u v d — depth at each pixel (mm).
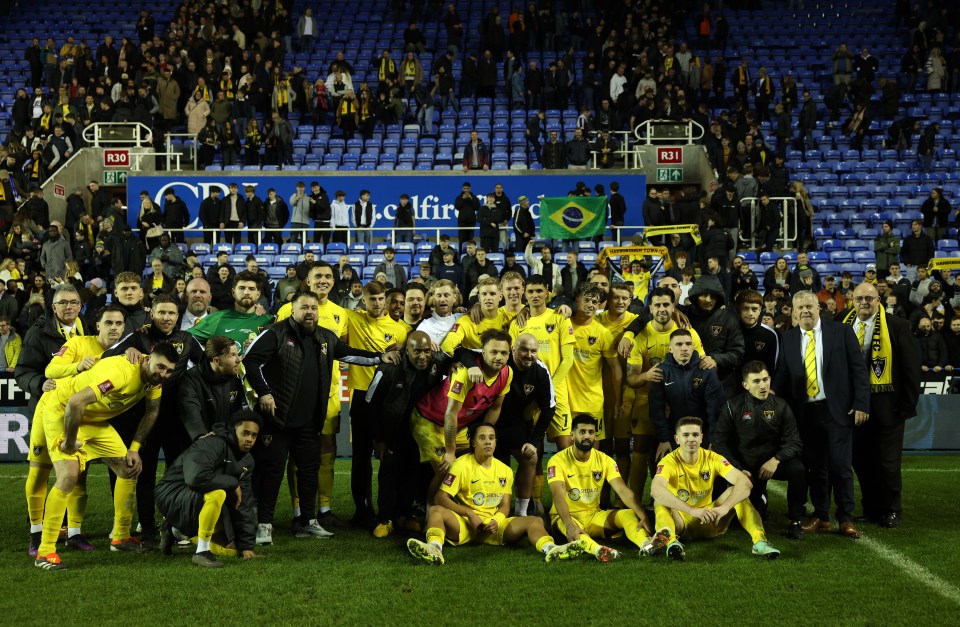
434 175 19062
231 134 20000
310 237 18109
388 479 7000
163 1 26828
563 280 14617
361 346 7664
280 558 6340
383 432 6957
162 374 6039
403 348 6984
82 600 5406
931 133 20328
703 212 16375
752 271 16406
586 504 6770
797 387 7148
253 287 7465
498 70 23656
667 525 6352
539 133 20734
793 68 23969
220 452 6207
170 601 5391
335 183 19078
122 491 6520
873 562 6199
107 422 6336
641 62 21922
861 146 21188
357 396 7352
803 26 25516
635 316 8039
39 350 6891
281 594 5520
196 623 5027
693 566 6090
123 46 22297
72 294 6914
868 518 7566
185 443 6723
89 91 21844
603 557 6168
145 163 20188
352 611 5215
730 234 17266
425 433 6914
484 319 7449
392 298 7543
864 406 7020
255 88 21281
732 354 7488
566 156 19859
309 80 23453
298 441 6895
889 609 5242
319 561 6254
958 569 6031
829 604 5328
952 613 5180
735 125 20156
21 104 21094
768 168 18531
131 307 7164
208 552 6168
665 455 7016
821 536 6961
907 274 16344
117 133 20719
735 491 6453
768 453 6930
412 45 23500
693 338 7410
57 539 6398
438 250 15422
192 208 19141
